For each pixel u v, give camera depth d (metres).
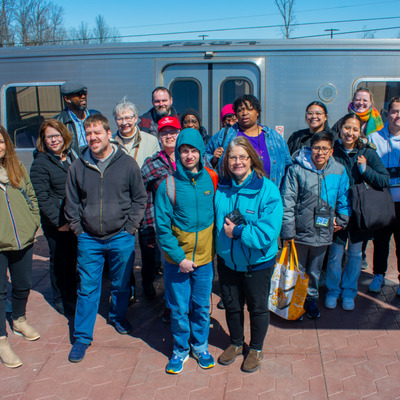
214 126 6.07
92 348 3.46
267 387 2.94
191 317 3.19
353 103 4.65
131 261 3.53
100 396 2.89
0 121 6.23
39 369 3.20
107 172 3.30
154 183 3.84
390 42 5.75
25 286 3.46
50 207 3.59
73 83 4.15
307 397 2.83
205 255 2.99
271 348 3.38
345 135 3.74
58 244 3.80
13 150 3.23
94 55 6.02
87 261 3.38
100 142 3.18
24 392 2.95
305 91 5.87
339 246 3.84
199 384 2.99
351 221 3.78
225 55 5.87
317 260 3.70
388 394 2.84
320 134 3.41
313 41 5.82
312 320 3.79
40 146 3.65
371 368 3.11
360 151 3.78
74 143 4.14
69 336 3.65
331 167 3.57
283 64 5.84
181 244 2.95
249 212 2.87
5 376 3.12
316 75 5.83
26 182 3.37
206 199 2.92
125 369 3.18
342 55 5.78
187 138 2.75
